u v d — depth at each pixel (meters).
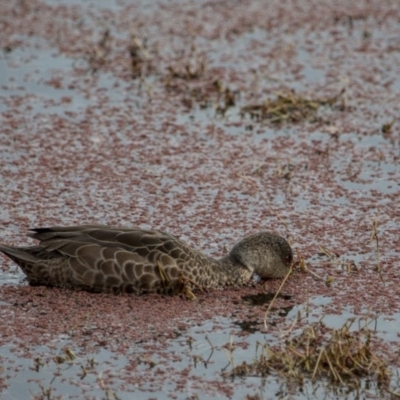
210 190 15.93
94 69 21.12
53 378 10.62
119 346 11.29
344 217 15.06
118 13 24.55
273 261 13.16
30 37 22.75
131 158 17.06
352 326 11.91
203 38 23.00
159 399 10.24
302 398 10.37
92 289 12.52
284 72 21.19
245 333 11.68
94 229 12.74
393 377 10.77
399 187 16.20
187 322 11.92
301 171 16.75
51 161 16.83
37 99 19.48
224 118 19.02
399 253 13.91
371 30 23.81
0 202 15.19
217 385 10.55
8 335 11.46
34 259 12.67
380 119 19.02
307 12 25.08
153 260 12.46
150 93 19.86
